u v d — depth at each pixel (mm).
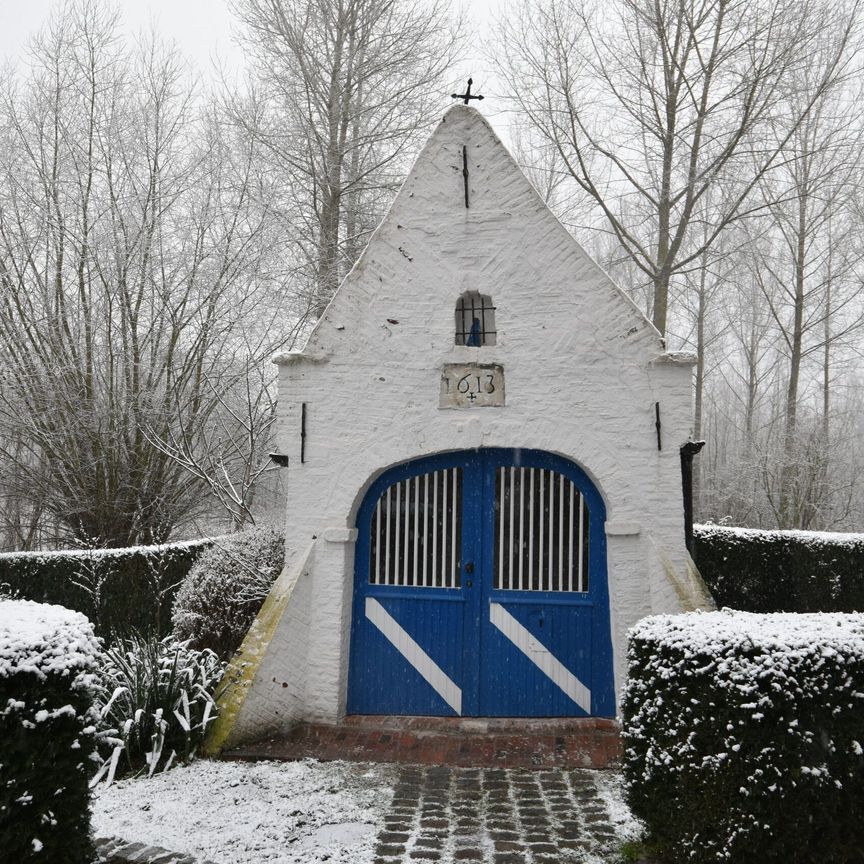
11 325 13602
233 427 14516
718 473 23734
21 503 15844
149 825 4883
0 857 3520
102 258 14031
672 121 16156
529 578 7105
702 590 6586
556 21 15938
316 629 6992
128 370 13750
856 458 21172
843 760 4012
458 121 7156
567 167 16922
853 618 4555
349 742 6438
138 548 10750
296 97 15383
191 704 6223
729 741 3973
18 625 3879
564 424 6906
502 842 4703
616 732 6586
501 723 6836
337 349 7137
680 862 4180
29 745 3625
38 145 14664
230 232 13844
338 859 4480
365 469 7059
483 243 7074
